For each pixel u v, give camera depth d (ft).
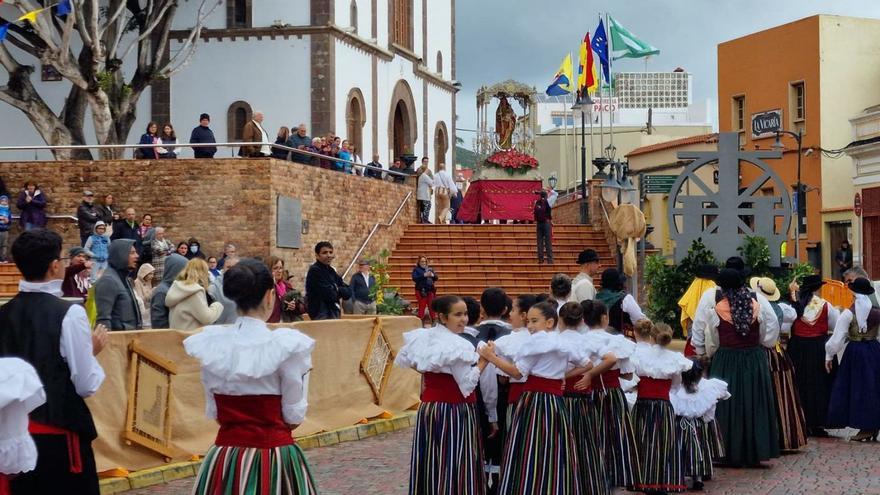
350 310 77.82
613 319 45.83
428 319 62.64
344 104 126.93
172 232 90.94
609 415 39.29
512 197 135.74
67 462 25.98
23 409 22.47
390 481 42.50
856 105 143.13
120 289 43.83
